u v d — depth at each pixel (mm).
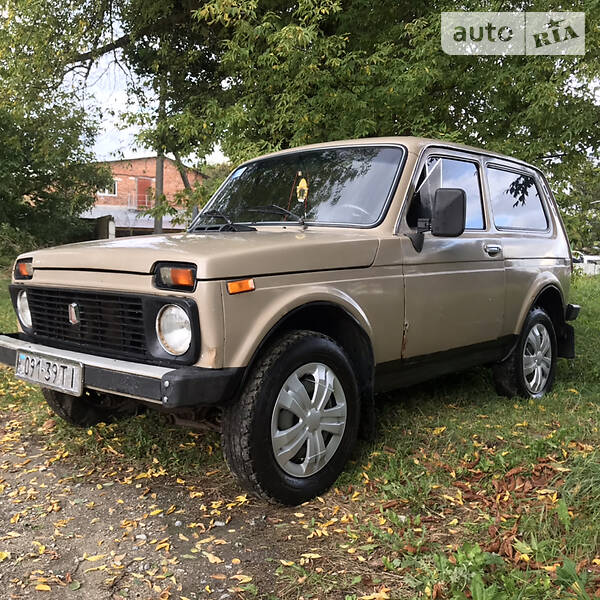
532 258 4738
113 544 2617
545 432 3877
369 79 7438
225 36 10344
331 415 3107
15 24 10570
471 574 2199
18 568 2424
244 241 2988
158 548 2568
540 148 7531
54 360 3070
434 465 3326
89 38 11141
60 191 21812
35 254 3410
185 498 3064
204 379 2584
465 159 4254
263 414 2793
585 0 7328
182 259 2670
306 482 3002
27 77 10836
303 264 2982
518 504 2836
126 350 2904
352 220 3586
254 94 7867
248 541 2635
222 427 2859
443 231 3346
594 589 2135
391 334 3465
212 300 2615
